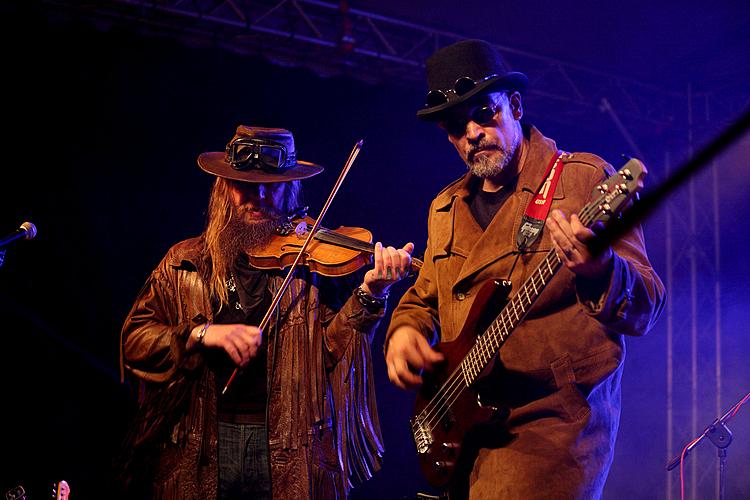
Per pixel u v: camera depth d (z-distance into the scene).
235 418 3.16
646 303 2.21
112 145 6.47
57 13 5.82
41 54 6.20
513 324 2.35
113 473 3.29
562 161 2.60
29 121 6.18
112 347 6.36
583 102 7.56
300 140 7.22
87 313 6.30
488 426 2.52
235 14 6.31
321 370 3.22
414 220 7.61
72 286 6.28
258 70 7.01
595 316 2.16
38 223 6.20
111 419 6.24
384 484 7.34
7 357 6.04
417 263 3.12
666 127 7.87
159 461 3.20
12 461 5.95
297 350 3.20
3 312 6.05
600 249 2.04
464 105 2.60
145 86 6.59
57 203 6.27
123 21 6.00
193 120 6.76
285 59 6.66
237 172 3.42
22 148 6.16
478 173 2.62
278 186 3.48
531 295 2.29
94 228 6.37
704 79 7.76
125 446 3.27
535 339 2.46
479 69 2.62
